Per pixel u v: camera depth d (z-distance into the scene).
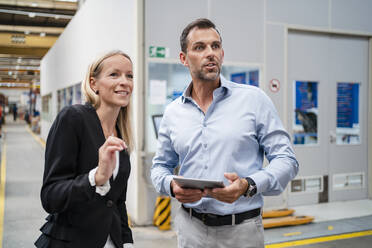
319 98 5.46
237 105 1.73
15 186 7.07
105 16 5.83
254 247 1.69
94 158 1.43
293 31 5.26
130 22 4.58
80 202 1.40
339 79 5.61
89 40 7.09
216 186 1.43
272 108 1.75
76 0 12.58
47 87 15.21
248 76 5.02
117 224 1.55
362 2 5.62
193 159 1.76
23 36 17.95
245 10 4.85
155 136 4.51
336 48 5.58
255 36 4.93
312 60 5.40
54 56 12.94
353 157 5.72
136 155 4.44
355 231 4.23
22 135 20.67
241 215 1.68
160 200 4.32
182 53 1.84
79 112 1.44
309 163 5.40
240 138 1.68
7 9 13.35
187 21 4.57
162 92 4.54
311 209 5.17
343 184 5.66
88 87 1.52
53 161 1.39
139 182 4.43
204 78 1.69
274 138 1.68
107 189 1.34
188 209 1.79
